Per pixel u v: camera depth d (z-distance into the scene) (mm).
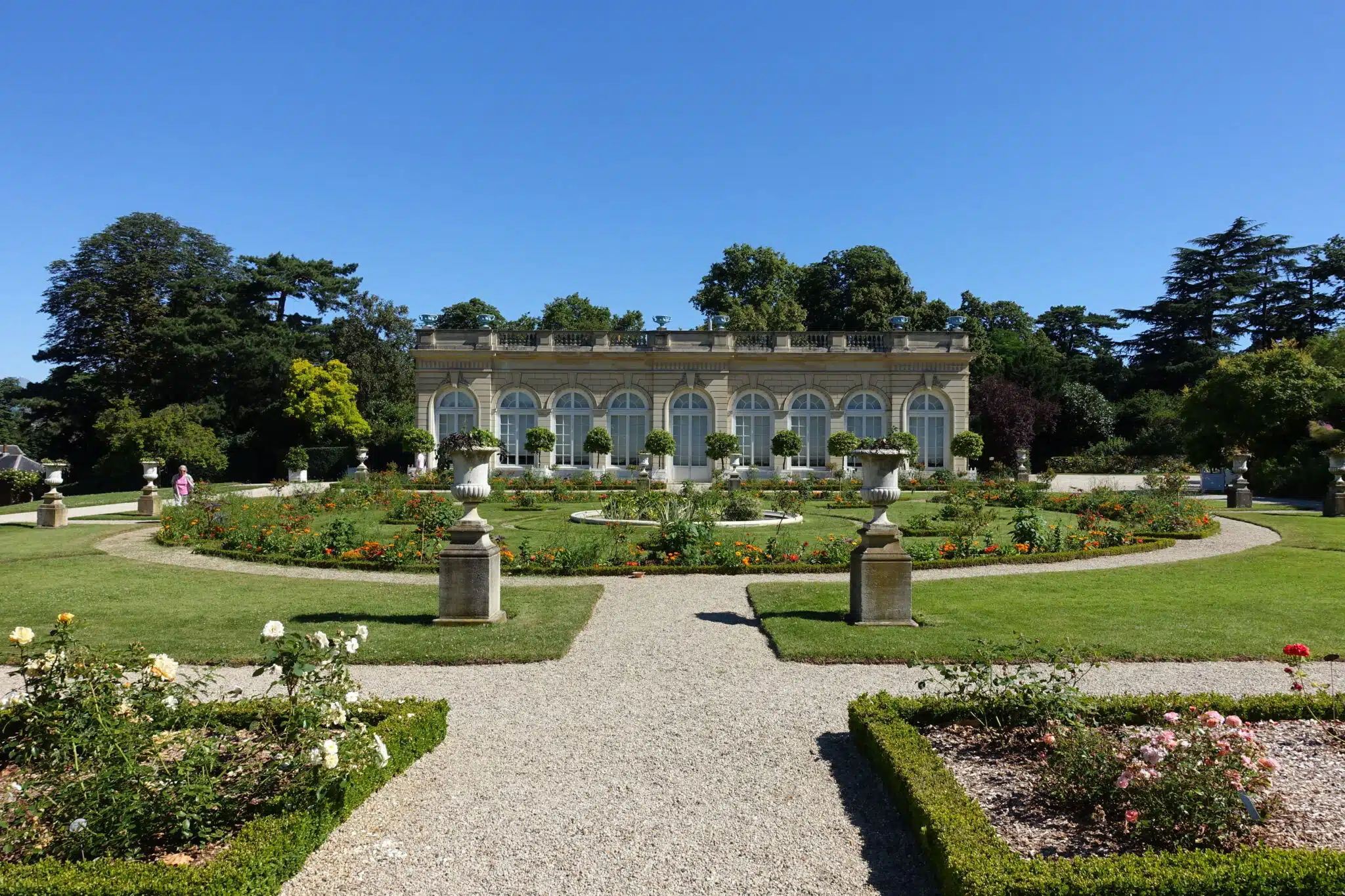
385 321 57688
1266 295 55875
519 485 31016
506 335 38719
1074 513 22484
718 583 12875
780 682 7910
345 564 14039
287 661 4984
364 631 5523
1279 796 4742
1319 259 54719
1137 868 3832
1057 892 3740
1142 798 4406
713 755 6102
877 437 37344
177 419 42625
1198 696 6379
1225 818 4320
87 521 22797
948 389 37531
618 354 37562
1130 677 7836
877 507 10086
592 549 14016
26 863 4062
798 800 5332
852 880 4363
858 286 53719
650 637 9633
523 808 5227
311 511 21219
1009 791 5090
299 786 4621
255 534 16016
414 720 6000
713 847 4727
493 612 10102
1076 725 5359
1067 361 58312
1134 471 40688
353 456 47219
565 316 65500
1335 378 33469
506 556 13703
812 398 37781
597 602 11523
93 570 13875
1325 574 13016
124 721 4762
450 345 37688
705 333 37688
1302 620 9906
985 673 6258
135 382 49656
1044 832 4547
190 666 8305
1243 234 57406
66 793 4301
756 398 37844
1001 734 5996
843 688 7691
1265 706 6277
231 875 3820
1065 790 4820
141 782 4395
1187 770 4395
